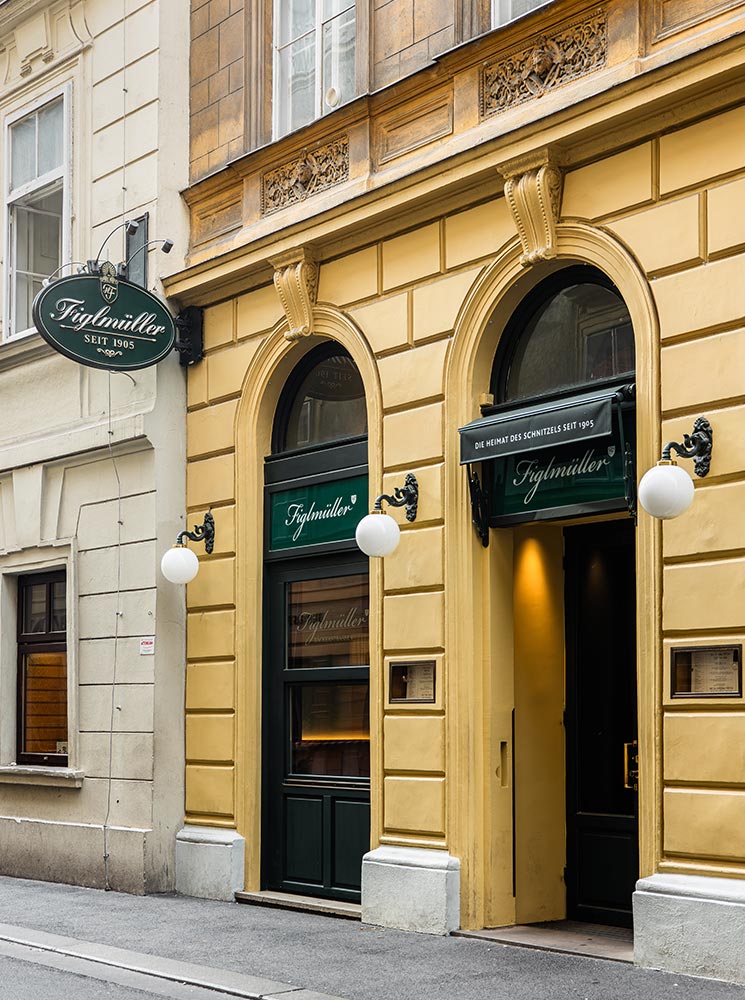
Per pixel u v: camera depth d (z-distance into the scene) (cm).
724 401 837
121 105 1364
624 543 1007
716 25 860
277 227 1187
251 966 880
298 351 1195
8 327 1527
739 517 819
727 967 791
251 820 1186
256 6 1256
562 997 763
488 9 1030
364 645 1112
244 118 1259
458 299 1024
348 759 1123
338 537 1138
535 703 1020
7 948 973
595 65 934
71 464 1379
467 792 984
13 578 1471
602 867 1001
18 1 1499
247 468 1224
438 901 978
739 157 841
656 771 852
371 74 1126
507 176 971
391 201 1062
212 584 1244
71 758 1335
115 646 1299
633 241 902
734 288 837
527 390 1009
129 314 1235
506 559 1010
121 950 947
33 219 1512
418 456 1045
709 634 830
